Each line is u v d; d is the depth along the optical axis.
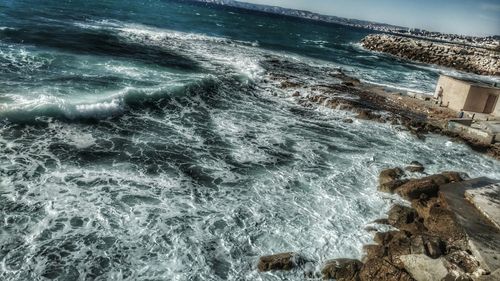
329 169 11.73
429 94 25.47
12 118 11.05
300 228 8.47
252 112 16.47
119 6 60.28
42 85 14.34
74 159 9.98
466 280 6.53
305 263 7.31
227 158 11.59
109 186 9.05
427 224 8.99
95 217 7.87
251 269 7.07
